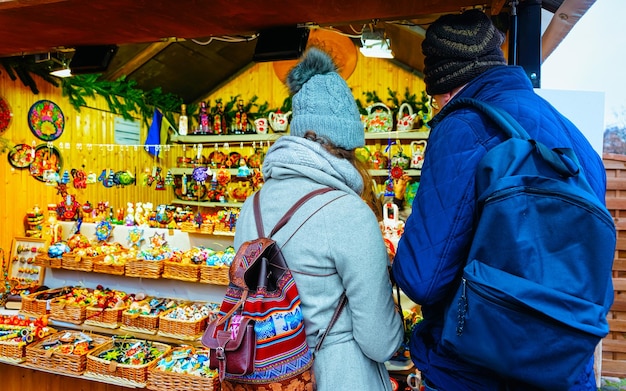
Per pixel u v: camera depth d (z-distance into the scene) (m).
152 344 1.97
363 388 0.79
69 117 3.01
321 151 0.83
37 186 2.75
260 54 1.97
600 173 0.74
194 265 2.04
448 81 0.82
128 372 1.79
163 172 4.07
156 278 2.15
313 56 0.92
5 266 2.50
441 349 0.73
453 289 0.68
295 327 0.76
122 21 1.87
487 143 0.68
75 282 2.38
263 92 4.21
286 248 0.80
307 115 0.86
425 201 0.70
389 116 3.46
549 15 1.52
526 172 0.63
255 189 3.06
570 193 0.59
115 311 2.04
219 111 4.01
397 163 3.32
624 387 2.48
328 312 0.81
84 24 1.92
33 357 1.91
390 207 1.95
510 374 0.59
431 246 0.67
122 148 3.57
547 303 0.56
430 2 1.58
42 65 2.71
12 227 2.58
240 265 0.79
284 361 0.75
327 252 0.77
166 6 1.69
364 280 0.76
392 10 1.69
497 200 0.60
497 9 1.40
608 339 2.60
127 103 3.54
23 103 2.65
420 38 2.74
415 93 3.82
